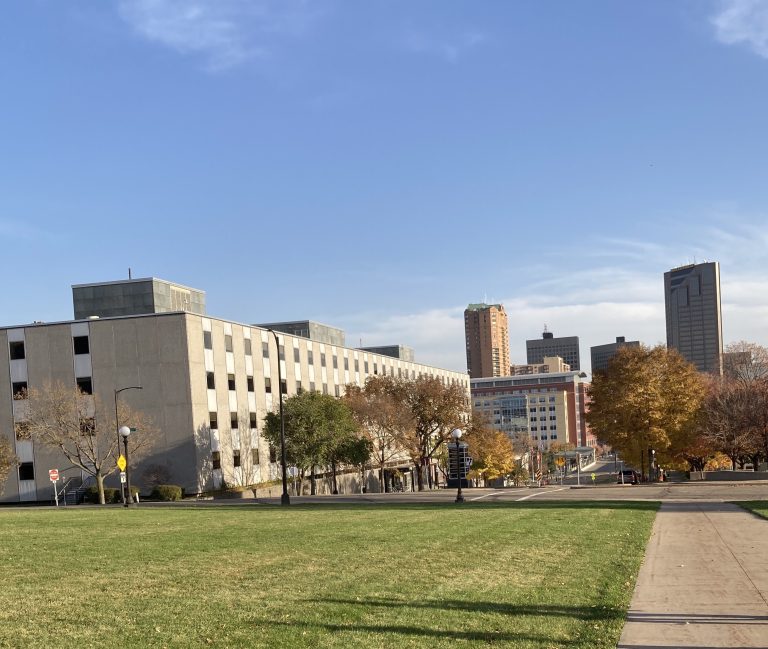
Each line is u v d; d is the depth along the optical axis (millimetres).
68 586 11797
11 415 62812
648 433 63188
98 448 59969
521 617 9852
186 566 13828
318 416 64375
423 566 13930
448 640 8672
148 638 8633
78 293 71438
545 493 49000
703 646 8734
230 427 66438
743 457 81250
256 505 41250
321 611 9977
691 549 17266
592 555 15852
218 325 66000
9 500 62062
